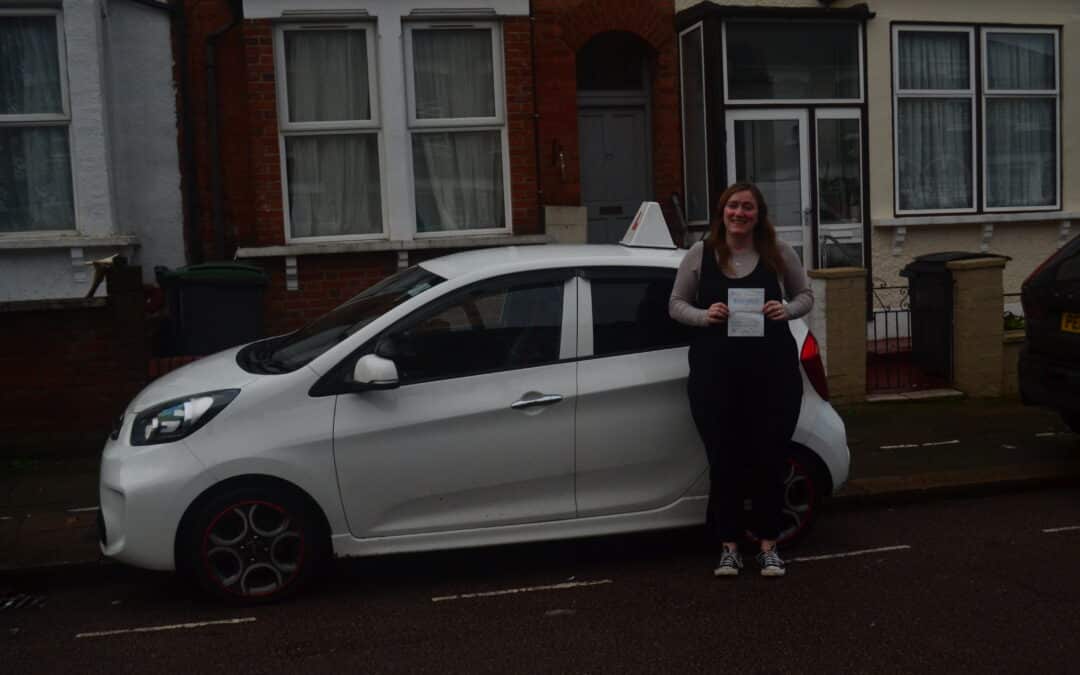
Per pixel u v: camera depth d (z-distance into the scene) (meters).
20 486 7.21
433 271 5.64
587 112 11.38
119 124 9.77
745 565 5.56
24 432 7.85
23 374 7.83
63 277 9.18
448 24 10.01
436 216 10.20
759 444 5.21
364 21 9.87
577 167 10.76
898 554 5.69
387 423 5.08
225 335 8.32
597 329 5.39
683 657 4.34
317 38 9.85
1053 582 5.17
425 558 5.84
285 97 9.81
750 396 5.20
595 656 4.37
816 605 4.92
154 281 9.96
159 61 9.88
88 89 9.09
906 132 11.59
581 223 10.45
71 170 9.27
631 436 5.34
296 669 4.31
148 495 4.88
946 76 11.66
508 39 10.07
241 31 9.98
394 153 9.93
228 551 5.02
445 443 5.14
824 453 5.64
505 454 5.21
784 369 5.17
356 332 5.24
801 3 11.09
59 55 9.16
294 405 5.05
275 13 9.59
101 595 5.43
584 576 5.47
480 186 10.26
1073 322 7.15
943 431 8.32
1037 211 11.98
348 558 5.49
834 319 9.19
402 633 4.70
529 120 10.17
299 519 5.05
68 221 9.31
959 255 9.73
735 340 5.12
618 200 11.50
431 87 10.08
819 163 11.26
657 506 5.43
